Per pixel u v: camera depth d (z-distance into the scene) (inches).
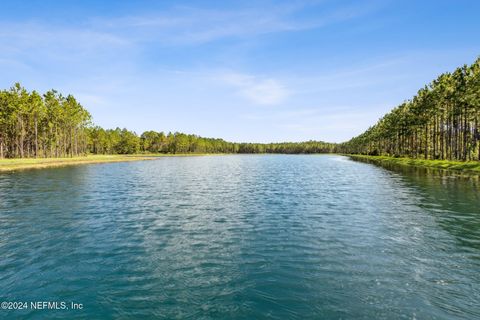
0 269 504.7
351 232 718.5
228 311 372.8
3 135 4168.3
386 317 358.9
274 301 396.2
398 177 2017.7
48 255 569.3
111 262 534.6
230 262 532.4
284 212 963.3
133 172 2657.5
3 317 364.8
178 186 1684.3
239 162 5270.7
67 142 5644.7
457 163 2561.5
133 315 366.0
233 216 906.1
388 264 518.3
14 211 961.5
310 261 534.9
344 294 413.7
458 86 2743.6
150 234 710.5
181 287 437.1
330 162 5027.1
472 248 597.0
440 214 896.9
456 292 418.9
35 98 3944.4
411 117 3956.7
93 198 1230.9
